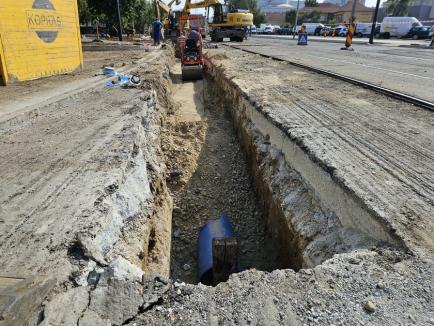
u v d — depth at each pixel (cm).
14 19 916
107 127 577
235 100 966
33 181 391
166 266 459
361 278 262
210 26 3234
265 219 602
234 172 779
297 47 2405
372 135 531
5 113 621
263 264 544
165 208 580
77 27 1195
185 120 1064
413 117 623
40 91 830
